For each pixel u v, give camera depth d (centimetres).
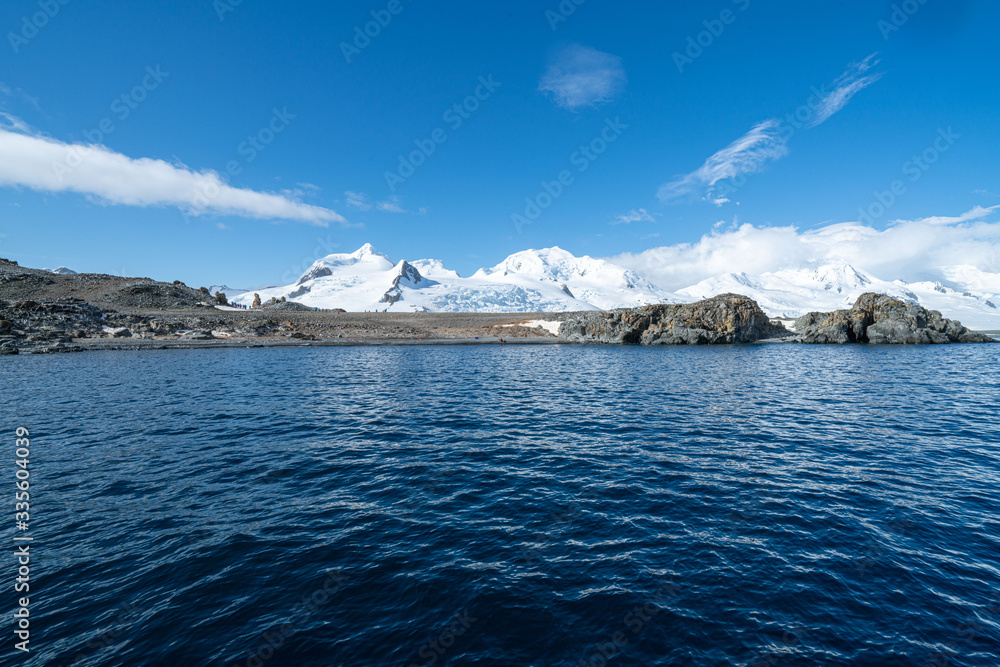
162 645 720
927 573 916
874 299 10156
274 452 1778
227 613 802
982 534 1078
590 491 1384
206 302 14675
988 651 701
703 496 1334
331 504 1287
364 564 966
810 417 2417
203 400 2878
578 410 2641
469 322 13238
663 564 962
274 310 14875
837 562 962
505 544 1054
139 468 1575
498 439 1994
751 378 4059
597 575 923
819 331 10056
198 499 1313
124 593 855
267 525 1150
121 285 13800
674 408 2694
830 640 731
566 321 11319
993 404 2742
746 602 831
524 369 4897
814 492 1355
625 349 8456
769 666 675
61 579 898
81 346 7288
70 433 2036
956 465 1598
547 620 785
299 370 4644
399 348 8525
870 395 3094
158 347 7794
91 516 1191
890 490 1363
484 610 811
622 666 679
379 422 2309
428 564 966
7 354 6328
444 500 1318
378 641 734
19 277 12950
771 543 1048
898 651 705
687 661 690
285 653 702
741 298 10900
